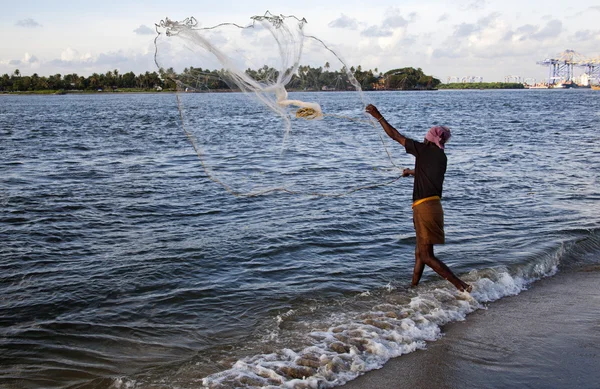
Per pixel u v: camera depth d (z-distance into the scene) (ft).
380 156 27.55
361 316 17.97
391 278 21.62
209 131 20.68
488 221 30.27
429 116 125.49
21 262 23.29
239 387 13.64
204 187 39.19
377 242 26.37
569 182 41.27
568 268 23.56
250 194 20.92
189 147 64.90
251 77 18.28
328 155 29.78
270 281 21.31
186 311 18.62
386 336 16.51
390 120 107.86
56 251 24.84
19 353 15.74
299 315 18.17
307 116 19.51
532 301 19.62
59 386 14.01
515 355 15.31
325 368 14.51
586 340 16.19
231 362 15.10
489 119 118.62
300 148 24.29
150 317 18.17
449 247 25.53
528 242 26.13
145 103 255.91
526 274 22.38
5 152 60.95
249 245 25.64
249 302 19.29
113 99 342.64
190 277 21.70
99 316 18.21
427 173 18.48
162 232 27.91
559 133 82.89
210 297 19.75
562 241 26.14
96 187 39.37
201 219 30.45
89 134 84.89
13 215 31.09
